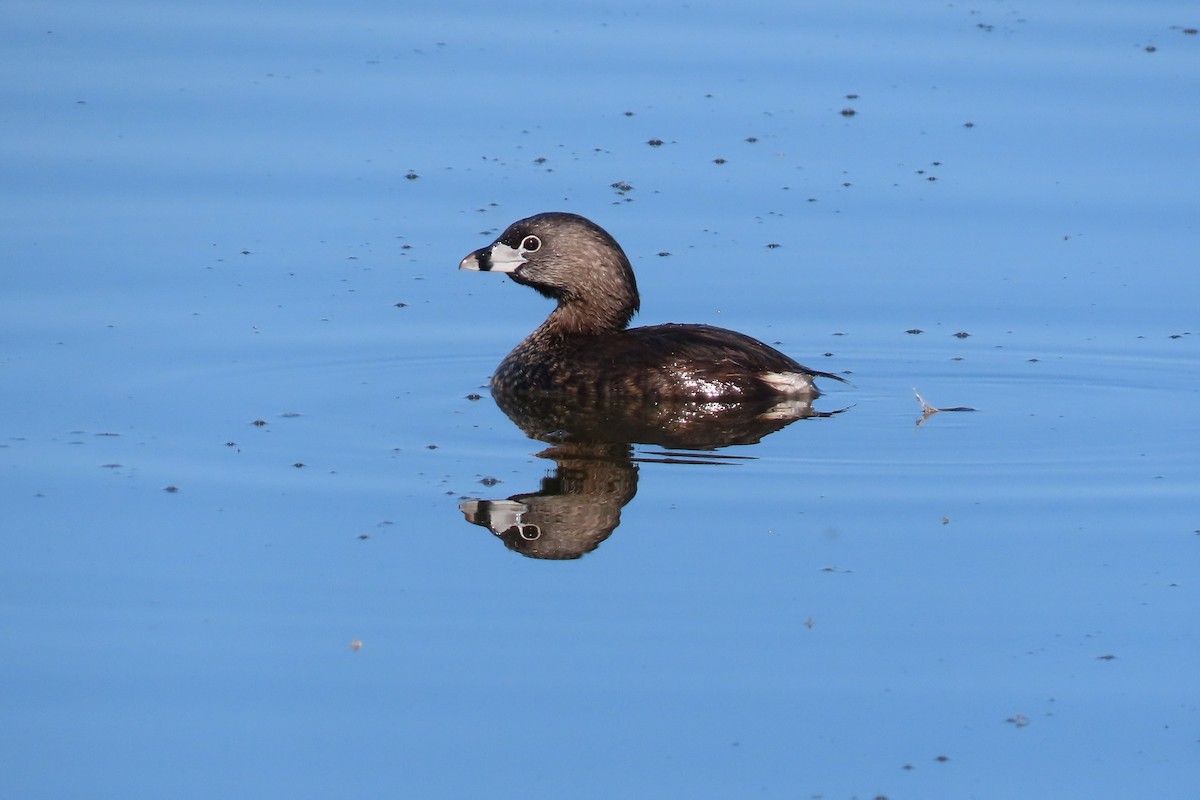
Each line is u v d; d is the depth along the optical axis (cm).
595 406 1491
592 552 1182
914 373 1556
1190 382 1523
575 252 1566
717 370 1480
